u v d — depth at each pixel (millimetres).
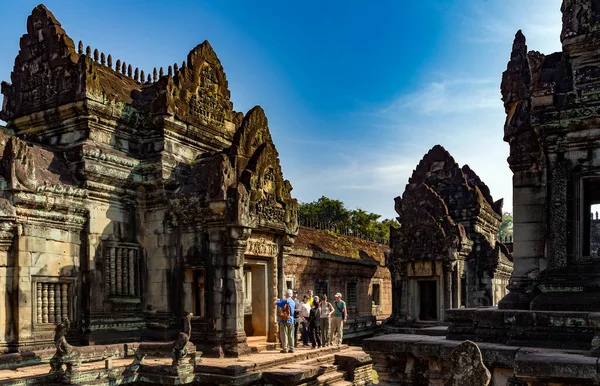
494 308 9406
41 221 13938
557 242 8508
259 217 16344
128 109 16609
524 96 9945
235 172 16297
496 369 7617
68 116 15938
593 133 8281
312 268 26406
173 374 12188
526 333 7895
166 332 15789
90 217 15180
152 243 16578
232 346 14961
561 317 7684
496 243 29031
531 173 9539
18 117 16859
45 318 13914
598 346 6691
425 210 23953
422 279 23875
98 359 11508
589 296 7965
